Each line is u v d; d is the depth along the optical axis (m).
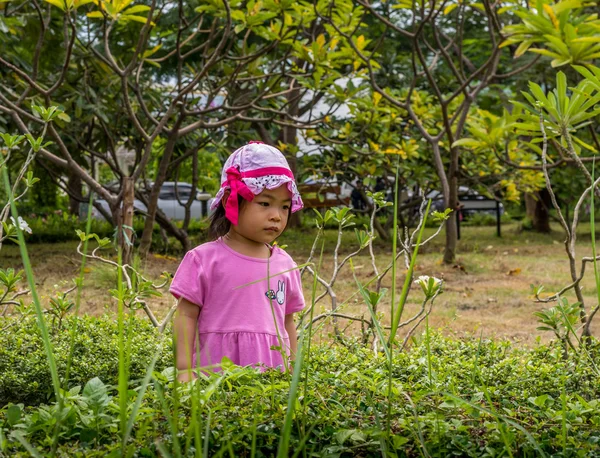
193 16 10.16
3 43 8.05
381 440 1.63
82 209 17.98
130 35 8.67
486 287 7.74
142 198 10.18
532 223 15.88
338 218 3.32
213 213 2.89
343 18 8.14
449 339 3.25
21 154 9.82
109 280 6.41
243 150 2.79
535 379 2.44
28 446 1.40
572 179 11.63
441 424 1.77
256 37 10.78
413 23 8.31
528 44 5.94
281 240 12.54
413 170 10.96
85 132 10.12
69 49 6.19
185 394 1.83
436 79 12.94
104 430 1.75
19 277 3.22
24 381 2.60
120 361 1.42
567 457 1.71
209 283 2.77
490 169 10.71
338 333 3.41
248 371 1.97
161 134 10.43
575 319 2.89
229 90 8.26
